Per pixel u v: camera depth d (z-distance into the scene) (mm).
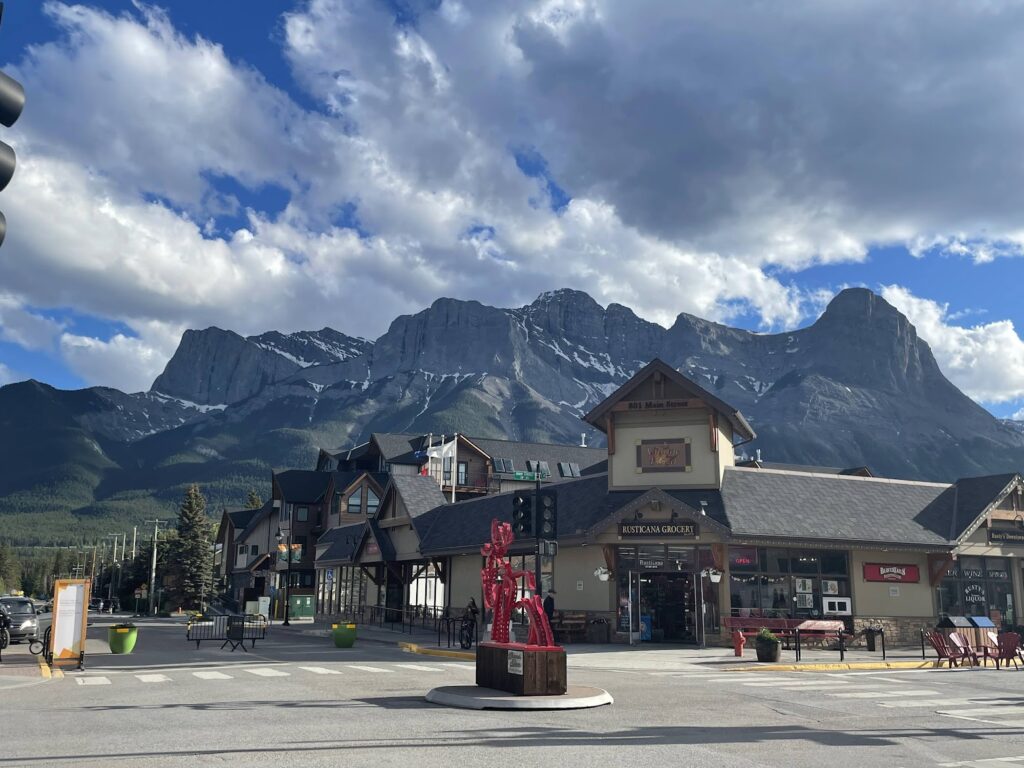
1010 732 12086
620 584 31734
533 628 15391
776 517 31688
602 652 27656
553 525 18016
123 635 26828
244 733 10953
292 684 17641
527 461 74188
